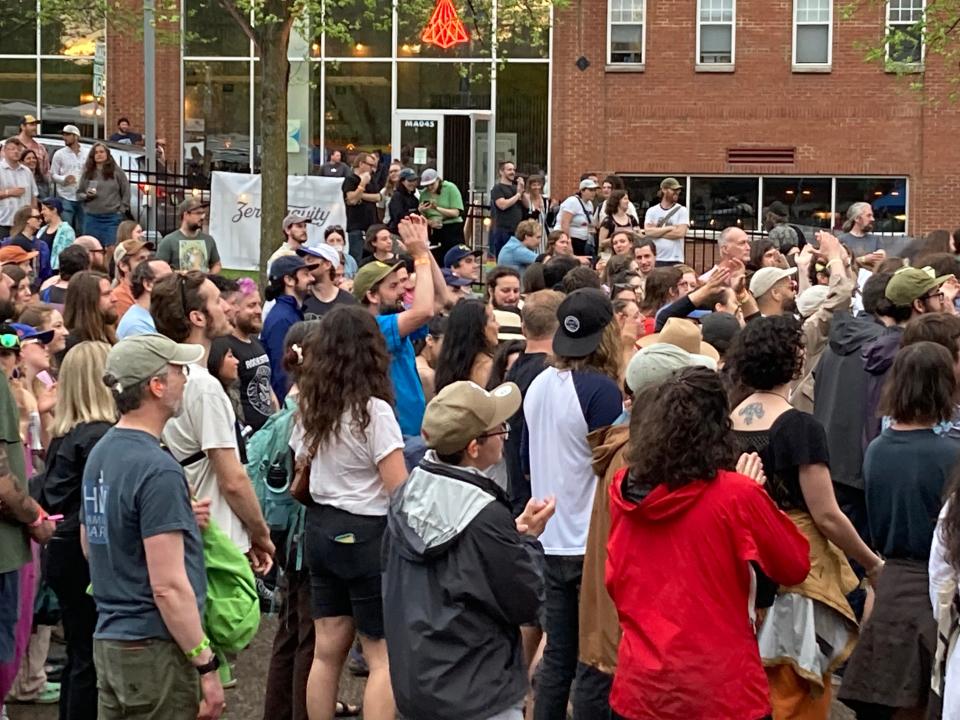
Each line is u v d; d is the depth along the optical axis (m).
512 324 7.66
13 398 5.02
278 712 5.69
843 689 4.84
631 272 9.31
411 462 5.30
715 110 23.78
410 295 8.10
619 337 5.46
